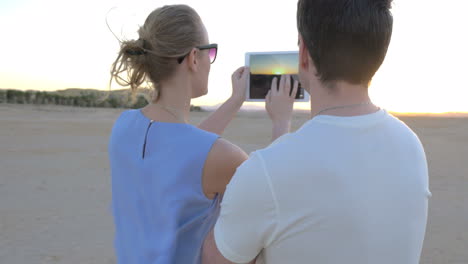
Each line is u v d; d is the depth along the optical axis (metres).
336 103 0.93
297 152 0.86
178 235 1.07
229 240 0.92
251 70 1.54
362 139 0.89
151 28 1.15
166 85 1.18
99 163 9.34
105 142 13.36
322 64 0.91
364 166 0.87
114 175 1.24
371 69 0.91
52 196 6.37
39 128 17.52
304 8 0.92
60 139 13.91
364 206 0.85
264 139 14.96
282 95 1.44
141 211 1.14
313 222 0.84
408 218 0.91
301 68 1.02
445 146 13.16
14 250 4.20
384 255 0.88
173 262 1.07
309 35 0.91
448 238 4.58
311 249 0.86
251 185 0.86
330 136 0.88
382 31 0.88
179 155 1.07
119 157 1.20
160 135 1.12
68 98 47.28
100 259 4.02
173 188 1.06
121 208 1.22
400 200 0.89
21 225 4.97
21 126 18.19
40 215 5.38
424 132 18.58
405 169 0.92
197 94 1.26
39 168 8.58
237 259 0.94
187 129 1.11
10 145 11.97
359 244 0.85
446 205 5.95
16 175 7.83
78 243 4.42
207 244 1.05
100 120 25.16
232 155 1.07
